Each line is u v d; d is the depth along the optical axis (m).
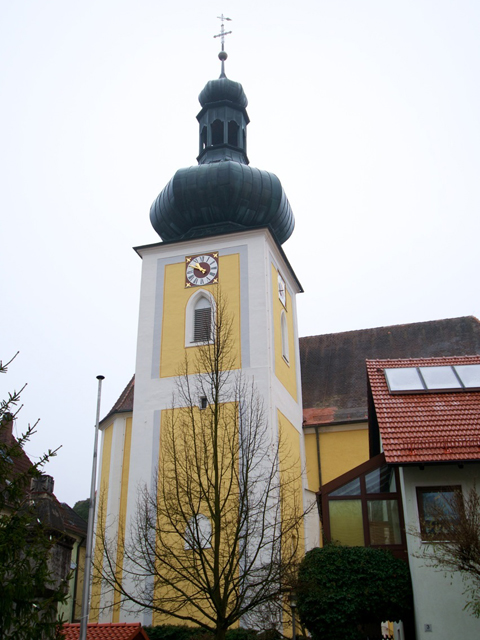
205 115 42.44
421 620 19.83
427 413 22.83
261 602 20.48
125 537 31.41
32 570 14.16
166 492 25.45
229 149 41.09
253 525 23.31
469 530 17.81
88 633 24.12
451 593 19.97
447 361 26.31
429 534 20.62
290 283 41.31
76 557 42.41
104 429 39.06
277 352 35.44
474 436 21.52
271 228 36.41
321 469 38.03
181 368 34.16
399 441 21.69
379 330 44.62
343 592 20.78
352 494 22.94
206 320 35.25
